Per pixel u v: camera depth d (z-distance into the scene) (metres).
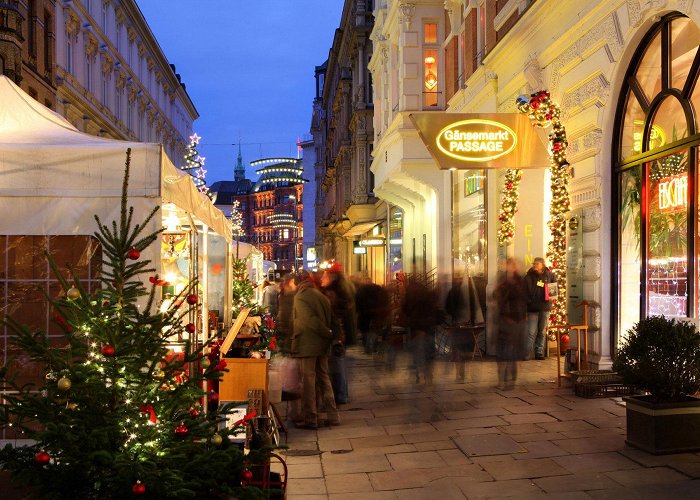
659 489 5.04
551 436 6.73
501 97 14.37
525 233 12.91
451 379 10.45
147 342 3.97
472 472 5.68
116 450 3.81
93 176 5.17
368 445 6.74
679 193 8.20
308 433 7.38
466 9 17.19
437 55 19.50
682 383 5.85
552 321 10.88
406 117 18.83
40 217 5.14
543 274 12.02
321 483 5.56
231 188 150.75
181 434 3.92
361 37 33.84
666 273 8.47
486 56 14.55
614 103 9.52
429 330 9.02
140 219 5.14
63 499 3.74
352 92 37.72
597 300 9.71
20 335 3.86
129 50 43.38
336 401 8.89
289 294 9.00
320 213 75.50
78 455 3.70
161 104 53.69
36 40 27.52
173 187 5.91
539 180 12.99
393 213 29.02
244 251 20.53
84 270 5.29
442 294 11.09
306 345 7.59
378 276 33.09
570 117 10.84
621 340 9.35
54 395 3.81
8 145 5.15
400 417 7.94
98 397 3.83
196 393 4.13
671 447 5.89
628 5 8.88
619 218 9.62
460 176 17.98
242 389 6.69
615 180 9.69
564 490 5.12
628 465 5.67
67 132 5.96
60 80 30.14
